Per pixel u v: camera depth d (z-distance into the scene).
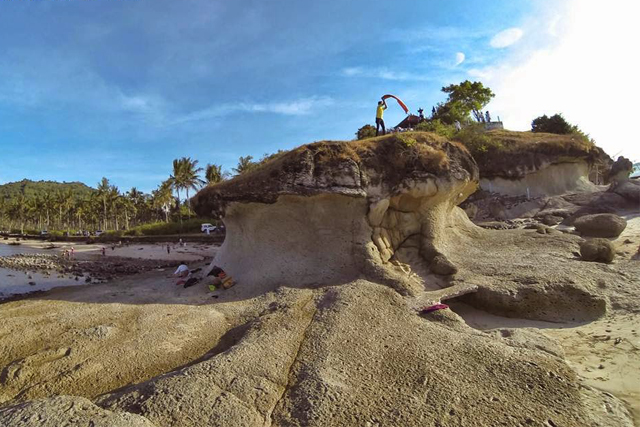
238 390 5.59
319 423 4.83
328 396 5.37
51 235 64.50
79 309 10.62
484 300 10.40
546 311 9.67
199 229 52.53
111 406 5.24
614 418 4.89
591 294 9.56
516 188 28.83
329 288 11.03
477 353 6.62
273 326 8.38
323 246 13.09
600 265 11.46
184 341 8.38
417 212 13.97
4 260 32.22
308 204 13.43
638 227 18.34
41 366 7.21
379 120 16.97
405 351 6.84
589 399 5.34
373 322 8.20
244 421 4.86
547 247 13.89
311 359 6.67
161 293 13.06
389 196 13.27
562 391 5.45
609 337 7.93
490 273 11.48
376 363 6.48
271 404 5.38
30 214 88.81
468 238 15.20
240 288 12.69
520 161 28.78
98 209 79.56
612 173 27.86
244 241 14.51
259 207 13.94
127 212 79.06
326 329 7.86
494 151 29.25
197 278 14.64
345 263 12.53
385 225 13.47
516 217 26.38
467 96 39.56
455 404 5.17
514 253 13.43
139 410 5.02
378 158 13.78
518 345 7.15
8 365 7.31
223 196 14.45
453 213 16.27
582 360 7.02
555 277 10.41
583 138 31.98
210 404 5.15
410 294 10.25
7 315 10.70
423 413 4.99
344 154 13.25
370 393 5.55
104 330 8.65
